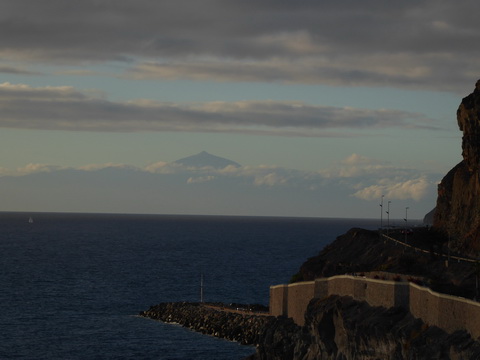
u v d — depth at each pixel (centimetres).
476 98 13875
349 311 10962
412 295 10006
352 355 10650
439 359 8631
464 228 13750
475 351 8019
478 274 10612
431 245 14000
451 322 8850
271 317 13962
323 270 13625
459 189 14475
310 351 11881
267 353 13262
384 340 9844
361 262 13538
